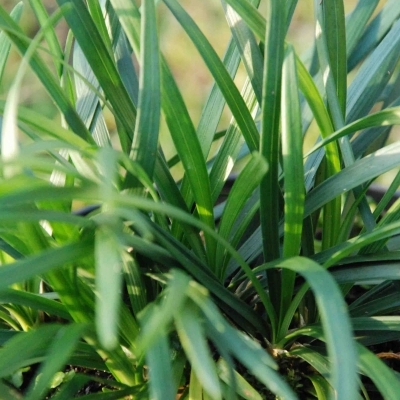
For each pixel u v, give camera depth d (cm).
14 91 41
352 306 53
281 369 51
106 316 39
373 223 51
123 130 52
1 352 43
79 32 48
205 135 52
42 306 48
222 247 49
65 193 40
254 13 47
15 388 52
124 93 48
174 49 117
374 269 49
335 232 53
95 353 49
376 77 55
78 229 44
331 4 51
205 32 117
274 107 46
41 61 47
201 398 47
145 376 50
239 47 51
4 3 119
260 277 55
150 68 45
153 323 40
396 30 54
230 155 52
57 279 45
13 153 40
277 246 49
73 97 53
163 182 49
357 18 55
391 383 43
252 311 50
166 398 41
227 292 49
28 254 47
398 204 51
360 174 48
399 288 51
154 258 46
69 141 44
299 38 111
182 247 47
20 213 40
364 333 51
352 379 40
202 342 41
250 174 46
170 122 46
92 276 47
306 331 50
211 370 40
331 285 41
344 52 52
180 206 49
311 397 51
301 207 46
